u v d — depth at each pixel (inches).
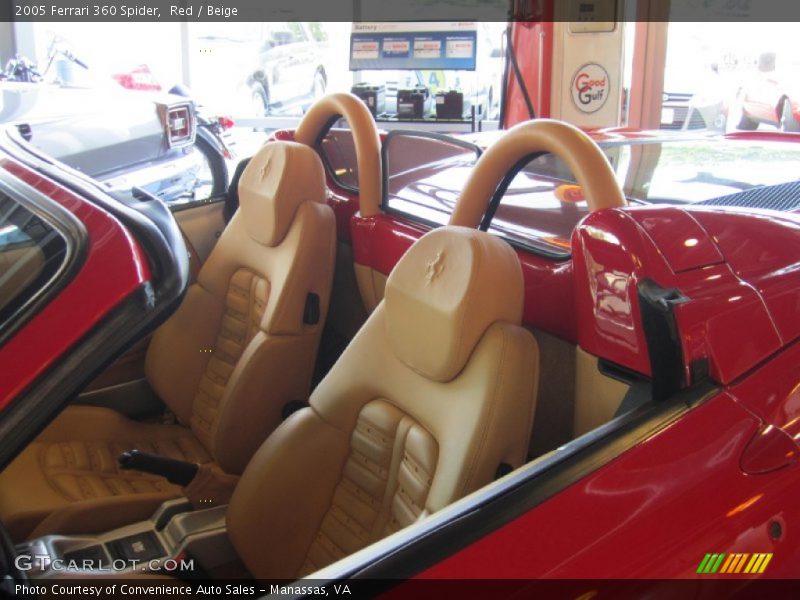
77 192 46.2
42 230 43.3
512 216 70.6
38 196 46.1
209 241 105.3
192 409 95.7
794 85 216.8
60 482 80.6
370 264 84.0
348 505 61.5
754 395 47.9
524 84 177.6
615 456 43.7
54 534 74.1
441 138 85.6
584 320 51.5
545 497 41.6
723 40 210.4
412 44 209.2
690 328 46.5
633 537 41.5
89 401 94.5
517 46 179.0
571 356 60.7
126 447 90.1
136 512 78.2
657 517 42.4
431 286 53.2
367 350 61.5
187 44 248.5
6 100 105.4
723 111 218.4
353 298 93.0
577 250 51.2
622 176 85.0
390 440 58.4
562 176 80.0
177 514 75.5
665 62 181.2
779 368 49.2
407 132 85.9
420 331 53.9
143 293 39.8
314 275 84.8
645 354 47.5
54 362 38.2
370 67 213.5
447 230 54.2
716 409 46.6
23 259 42.4
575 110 178.2
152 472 77.2
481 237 52.9
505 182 64.9
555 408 63.4
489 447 50.6
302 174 84.8
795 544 47.4
